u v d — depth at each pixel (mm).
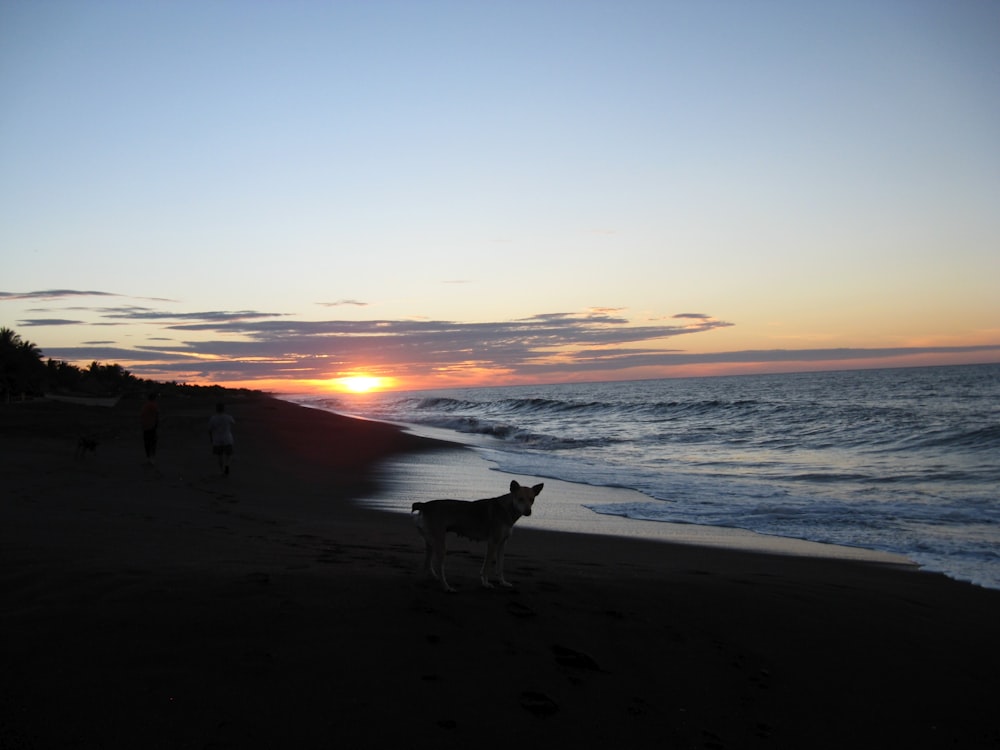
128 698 3887
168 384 101875
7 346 56406
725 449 26656
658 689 4711
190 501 12102
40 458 16734
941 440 24172
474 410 60250
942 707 4918
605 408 52438
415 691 4270
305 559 7215
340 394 165625
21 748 3375
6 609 4957
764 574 8508
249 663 4383
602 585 6734
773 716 4566
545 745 3887
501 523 6293
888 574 9008
